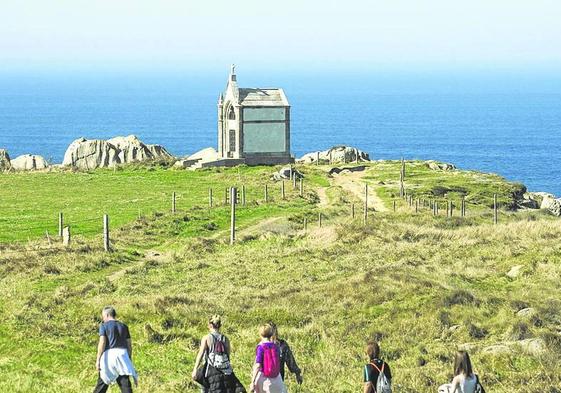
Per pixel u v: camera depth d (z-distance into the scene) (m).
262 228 89.50
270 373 26.77
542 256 63.72
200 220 93.25
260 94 148.25
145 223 89.88
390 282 53.50
